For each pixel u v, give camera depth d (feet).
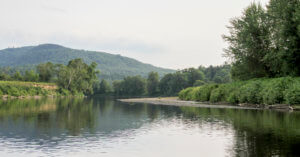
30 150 49.52
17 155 46.29
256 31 171.94
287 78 135.23
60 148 51.19
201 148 51.47
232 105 166.81
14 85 341.21
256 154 45.78
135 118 98.99
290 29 143.02
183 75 538.88
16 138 60.18
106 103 213.05
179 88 534.78
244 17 181.57
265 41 170.09
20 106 158.20
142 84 651.25
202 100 214.48
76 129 73.00
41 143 55.26
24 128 73.87
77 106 169.37
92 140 58.59
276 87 133.49
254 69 180.96
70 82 456.04
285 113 107.45
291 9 144.05
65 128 74.49
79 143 55.57
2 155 46.26
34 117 100.07
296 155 44.68
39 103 195.62
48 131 69.46
